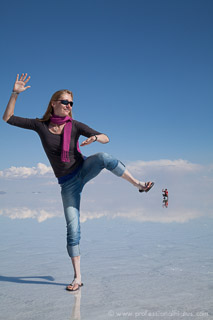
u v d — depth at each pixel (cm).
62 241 463
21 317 187
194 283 251
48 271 307
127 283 257
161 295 223
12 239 479
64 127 282
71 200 288
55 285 261
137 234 527
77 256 268
